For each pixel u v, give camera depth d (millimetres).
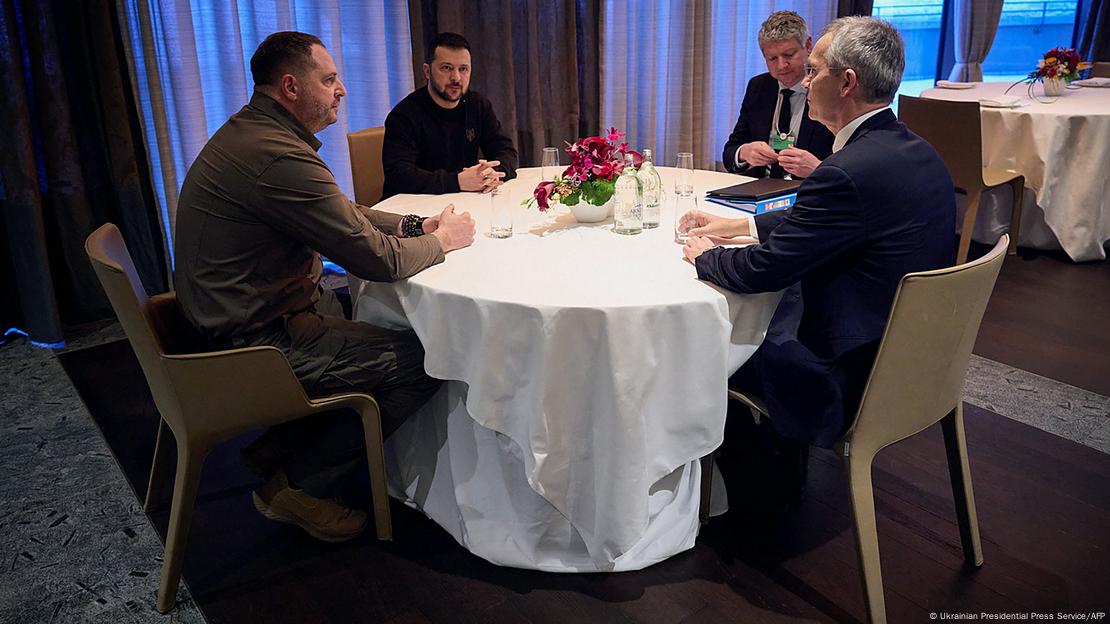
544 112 4477
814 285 1785
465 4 4078
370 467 2000
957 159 3828
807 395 1736
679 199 2182
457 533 2059
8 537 2146
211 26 3564
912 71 6730
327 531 2055
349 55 3889
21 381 3020
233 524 2195
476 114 3123
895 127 1766
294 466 2014
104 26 3188
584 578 1957
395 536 2127
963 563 1987
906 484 2305
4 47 2971
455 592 1922
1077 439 2521
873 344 1714
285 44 1875
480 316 1721
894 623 1800
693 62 4789
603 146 2195
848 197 1647
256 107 1891
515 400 1782
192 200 1852
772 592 1897
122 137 3336
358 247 1829
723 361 1744
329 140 3914
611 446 1729
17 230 3158
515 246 2086
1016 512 2174
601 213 2277
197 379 1714
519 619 1831
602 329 1659
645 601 1877
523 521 1953
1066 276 3936
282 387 1803
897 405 1663
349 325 2006
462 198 2658
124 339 3369
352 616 1852
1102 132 3920
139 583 1975
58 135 3193
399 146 2930
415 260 1887
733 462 2293
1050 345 3199
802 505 2217
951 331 1632
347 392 1940
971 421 2633
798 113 3131
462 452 1983
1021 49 6965
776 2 5254
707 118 5012
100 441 2617
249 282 1882
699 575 1955
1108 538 2068
